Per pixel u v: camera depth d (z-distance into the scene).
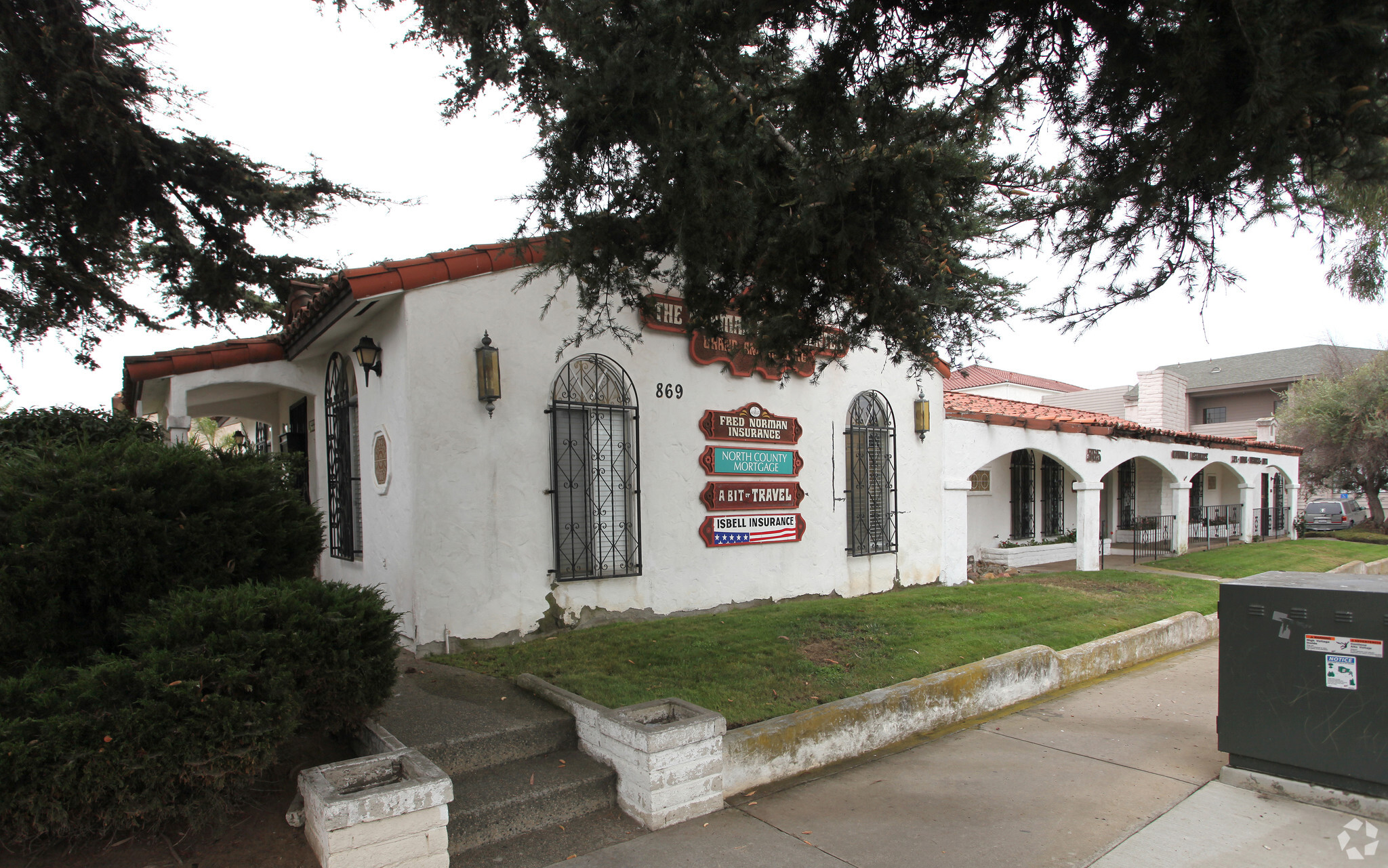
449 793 3.49
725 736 4.71
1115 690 7.13
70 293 8.34
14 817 2.97
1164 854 3.90
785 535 9.36
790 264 5.17
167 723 3.16
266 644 3.49
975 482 14.27
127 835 3.53
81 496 3.82
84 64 6.75
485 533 6.91
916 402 11.10
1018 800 4.60
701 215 4.79
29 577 3.61
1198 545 19.33
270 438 13.44
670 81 4.17
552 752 4.81
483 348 6.85
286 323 9.04
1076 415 15.93
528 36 4.58
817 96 4.23
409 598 6.60
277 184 8.23
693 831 4.17
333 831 3.21
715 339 7.72
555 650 6.64
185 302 9.09
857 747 5.38
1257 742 4.72
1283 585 4.71
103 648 3.85
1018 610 9.16
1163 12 3.26
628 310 7.99
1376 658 4.32
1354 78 3.02
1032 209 4.72
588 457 7.66
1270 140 3.37
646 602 8.02
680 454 8.40
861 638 7.41
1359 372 26.27
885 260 5.35
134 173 7.51
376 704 4.07
